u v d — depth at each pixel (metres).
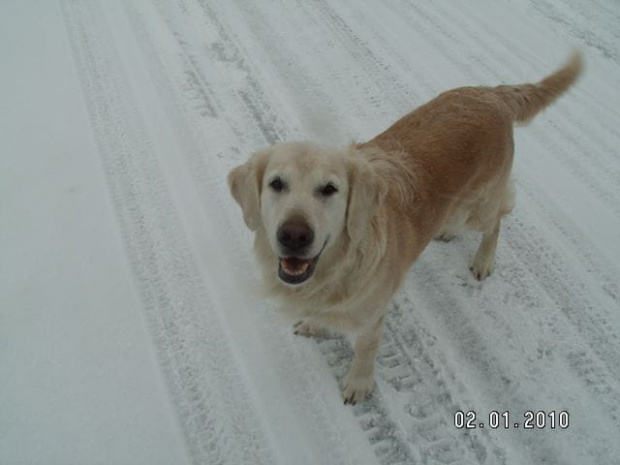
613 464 0.85
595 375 0.96
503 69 1.55
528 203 1.23
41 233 1.07
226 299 1.01
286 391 0.91
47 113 1.30
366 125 1.37
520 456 0.86
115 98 1.36
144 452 0.82
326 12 1.73
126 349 0.93
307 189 0.68
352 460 0.84
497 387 0.94
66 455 0.81
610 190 1.26
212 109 1.36
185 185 1.19
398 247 0.83
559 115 1.43
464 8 1.81
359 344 0.87
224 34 1.59
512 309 1.04
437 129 0.92
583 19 1.79
